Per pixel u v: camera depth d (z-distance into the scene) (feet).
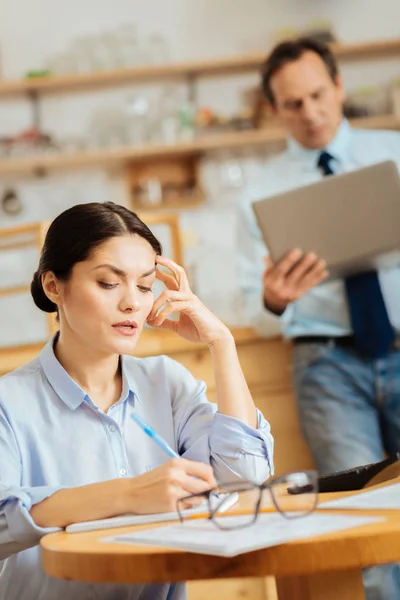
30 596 4.46
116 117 16.78
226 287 16.84
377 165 8.10
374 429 8.40
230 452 4.87
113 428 4.84
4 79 17.48
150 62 16.84
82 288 4.67
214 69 16.89
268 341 9.45
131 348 4.73
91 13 17.56
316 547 2.97
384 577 7.42
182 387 5.31
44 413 4.79
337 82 9.63
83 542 3.46
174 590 4.76
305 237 8.24
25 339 17.06
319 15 17.33
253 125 16.55
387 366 8.39
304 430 8.65
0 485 4.25
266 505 4.00
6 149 16.75
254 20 17.38
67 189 17.43
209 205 17.11
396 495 3.86
